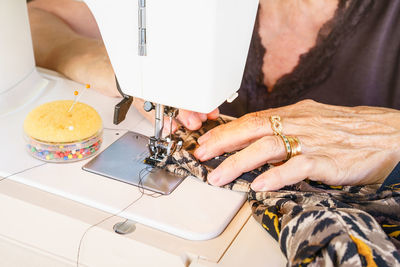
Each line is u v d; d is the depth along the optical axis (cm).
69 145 86
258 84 154
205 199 80
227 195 81
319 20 138
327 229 64
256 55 149
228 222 76
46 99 108
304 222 67
